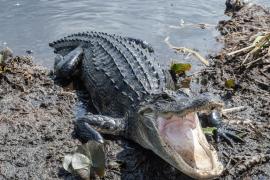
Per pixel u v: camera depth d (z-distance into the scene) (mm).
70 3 3959
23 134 2717
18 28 3633
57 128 2762
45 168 2531
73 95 3031
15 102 2947
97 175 2465
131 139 2701
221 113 2791
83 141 2678
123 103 2787
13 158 2580
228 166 2520
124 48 3092
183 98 2457
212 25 3678
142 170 2523
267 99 2918
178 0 4023
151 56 3090
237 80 3072
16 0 3979
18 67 3219
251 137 2678
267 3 3936
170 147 2410
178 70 3143
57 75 3174
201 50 3410
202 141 2461
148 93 2717
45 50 3439
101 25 3674
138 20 3738
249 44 3363
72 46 3359
